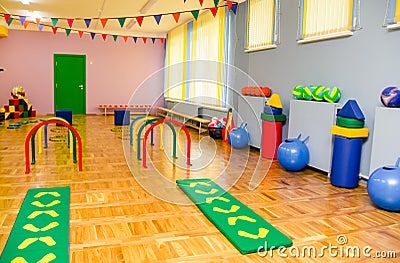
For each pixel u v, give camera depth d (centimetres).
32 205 278
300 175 397
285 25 494
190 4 682
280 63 509
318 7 426
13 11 792
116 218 259
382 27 340
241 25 619
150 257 202
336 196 321
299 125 438
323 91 399
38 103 1042
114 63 1096
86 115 1069
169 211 278
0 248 205
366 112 361
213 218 259
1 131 668
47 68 1038
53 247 207
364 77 362
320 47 426
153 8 728
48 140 584
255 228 243
